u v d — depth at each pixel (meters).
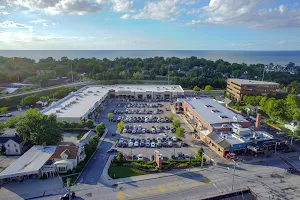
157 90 161.62
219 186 57.56
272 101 109.88
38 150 67.88
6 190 54.62
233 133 84.06
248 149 76.38
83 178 60.16
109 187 56.50
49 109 109.56
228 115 99.44
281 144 79.75
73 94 144.25
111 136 89.38
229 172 64.38
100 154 74.12
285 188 57.12
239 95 148.00
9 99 134.38
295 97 116.31
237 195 53.41
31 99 135.12
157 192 54.88
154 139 86.81
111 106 136.50
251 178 61.38
